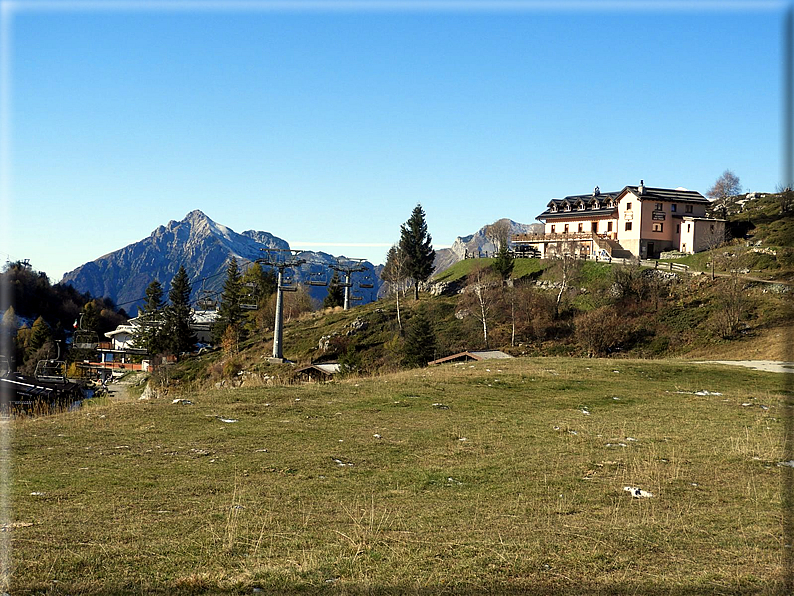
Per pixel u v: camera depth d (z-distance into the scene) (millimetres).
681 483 15367
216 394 27281
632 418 23906
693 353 62062
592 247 92375
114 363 104312
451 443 19562
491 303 80875
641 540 11500
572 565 10328
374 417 23297
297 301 118500
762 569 10227
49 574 9492
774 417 24125
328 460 17203
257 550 10734
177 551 10570
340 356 74625
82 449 17750
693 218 89938
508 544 11172
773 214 98062
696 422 23156
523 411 25109
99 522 11922
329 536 11516
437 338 75688
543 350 69500
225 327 109375
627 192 92312
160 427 20797
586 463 17188
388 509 13258
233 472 15828
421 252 99312
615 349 67125
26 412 26812
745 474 16172
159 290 130500
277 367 72562
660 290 75062
